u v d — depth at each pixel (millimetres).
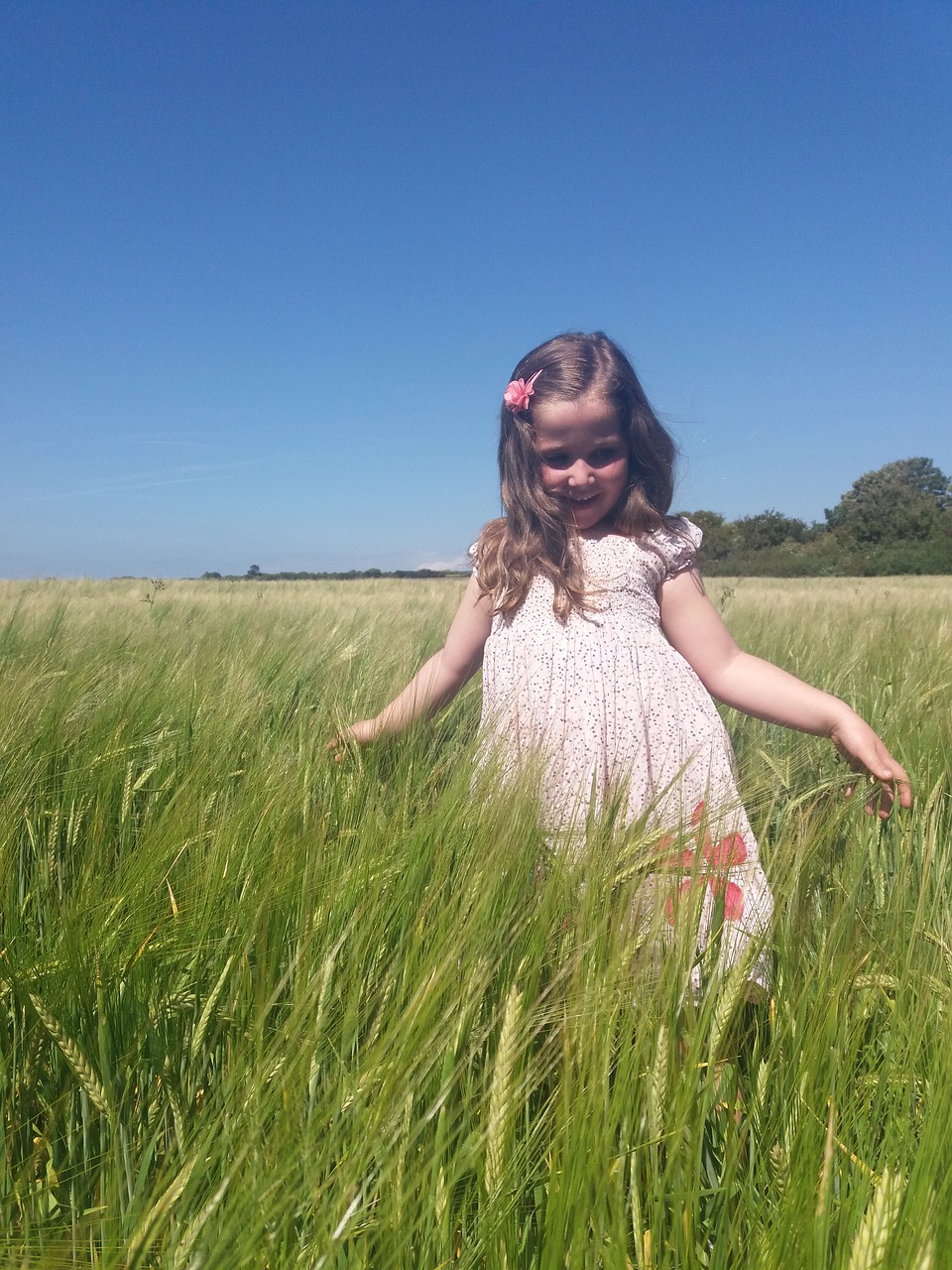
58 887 1742
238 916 1449
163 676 3318
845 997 1302
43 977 1348
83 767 2240
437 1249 1019
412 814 1816
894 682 3816
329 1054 1212
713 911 1391
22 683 2766
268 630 6230
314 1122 1054
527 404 2262
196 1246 958
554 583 2230
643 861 1456
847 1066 1212
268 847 1619
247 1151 1005
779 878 1504
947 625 6324
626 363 2297
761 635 5789
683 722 2123
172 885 1592
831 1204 996
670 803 1925
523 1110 1218
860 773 2066
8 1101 1264
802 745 2709
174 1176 1036
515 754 1939
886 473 83625
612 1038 1141
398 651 4094
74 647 4426
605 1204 988
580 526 2320
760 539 69438
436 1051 1113
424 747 2352
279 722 2934
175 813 1795
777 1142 1180
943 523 66625
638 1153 1079
